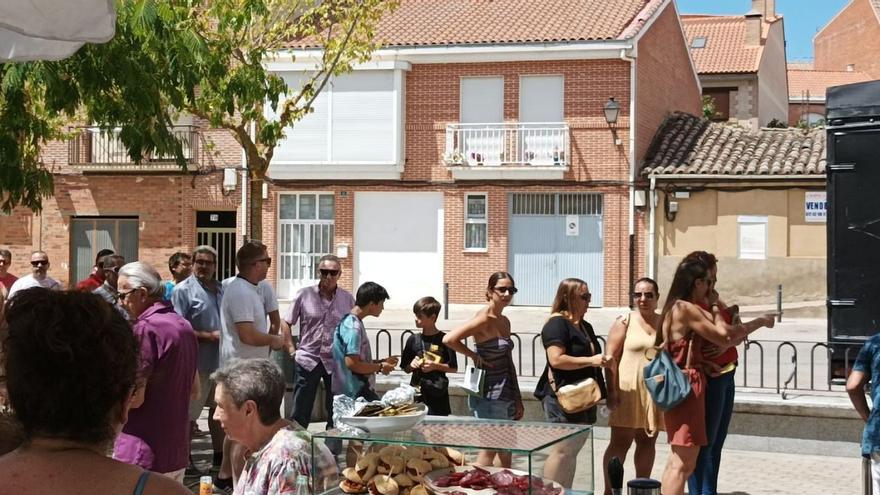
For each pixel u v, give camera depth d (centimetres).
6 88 866
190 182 2912
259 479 451
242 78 1265
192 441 1061
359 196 2903
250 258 854
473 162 2814
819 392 1094
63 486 234
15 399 239
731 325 739
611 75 2756
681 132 2922
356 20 1683
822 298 2570
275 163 2900
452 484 475
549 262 2802
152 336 575
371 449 496
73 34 414
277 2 1625
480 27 2891
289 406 1118
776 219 2605
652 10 2875
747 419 1056
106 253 1075
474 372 801
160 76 982
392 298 2889
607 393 798
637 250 2727
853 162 980
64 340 236
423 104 2867
